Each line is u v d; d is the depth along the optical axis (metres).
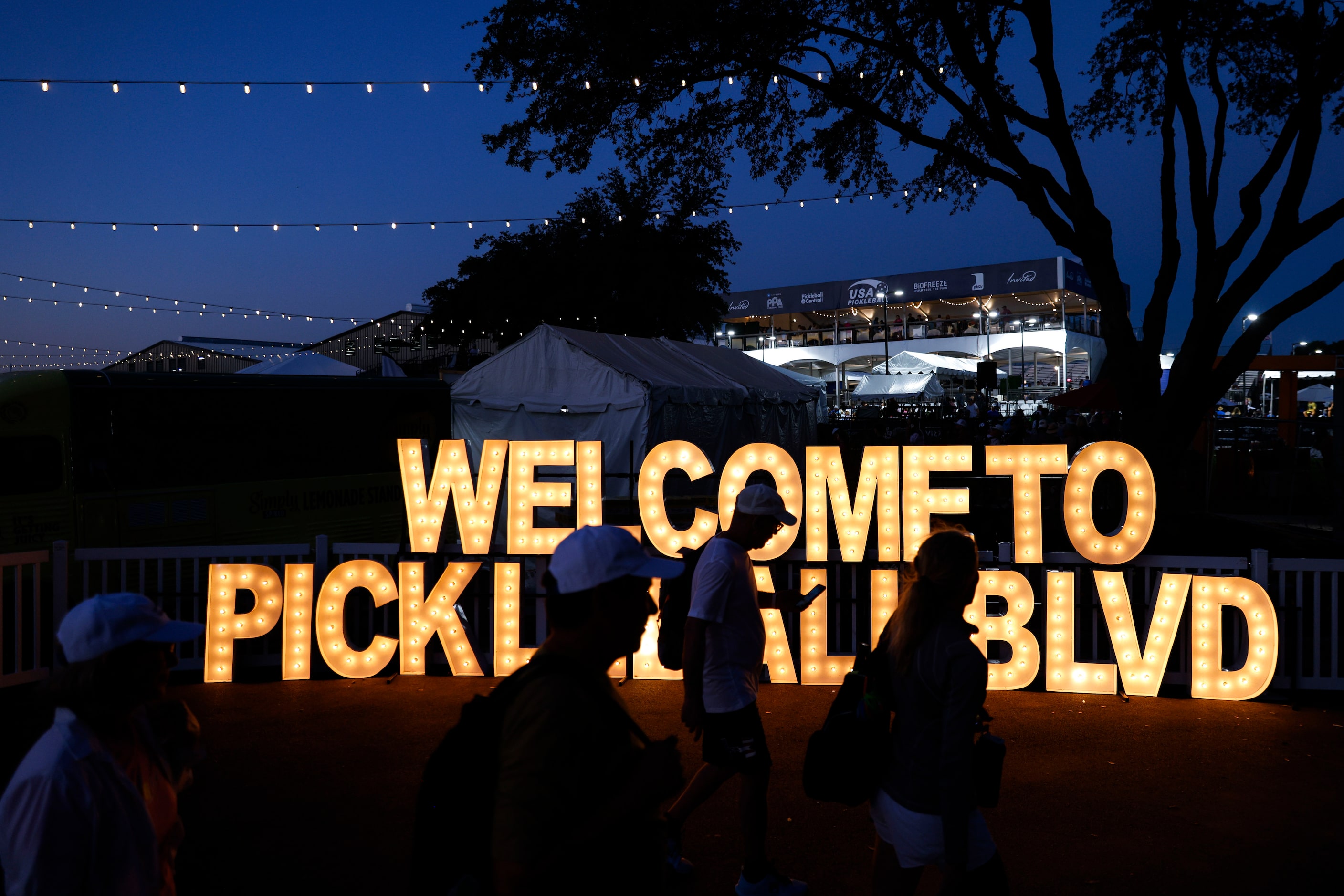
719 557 3.99
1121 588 6.85
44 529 9.34
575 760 1.83
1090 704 6.73
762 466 7.29
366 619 9.30
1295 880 4.14
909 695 2.96
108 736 2.24
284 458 11.50
